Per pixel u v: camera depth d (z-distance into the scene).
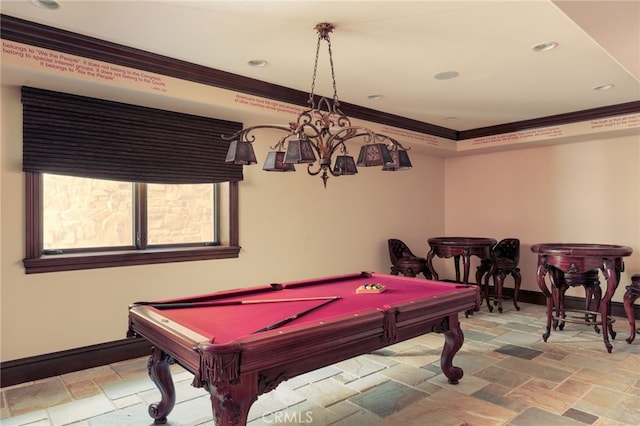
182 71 3.46
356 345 2.34
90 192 3.71
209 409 2.80
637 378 3.27
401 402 2.88
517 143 5.70
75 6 2.52
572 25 2.79
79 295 3.50
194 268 4.16
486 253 5.26
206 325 2.19
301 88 4.19
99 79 3.07
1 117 3.15
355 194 5.69
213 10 2.58
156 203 4.11
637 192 5.15
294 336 1.93
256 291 3.08
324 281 3.52
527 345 4.09
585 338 4.31
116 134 3.59
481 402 2.87
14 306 3.21
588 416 2.66
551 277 4.80
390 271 6.11
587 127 5.06
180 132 3.97
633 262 5.18
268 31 2.88
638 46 2.56
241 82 3.82
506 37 2.99
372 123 5.09
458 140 6.30
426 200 6.71
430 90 4.27
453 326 3.08
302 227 5.07
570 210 5.69
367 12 2.61
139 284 3.82
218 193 4.53
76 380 3.29
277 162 2.84
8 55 2.71
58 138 3.31
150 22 2.74
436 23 2.77
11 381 3.19
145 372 3.46
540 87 4.16
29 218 3.27
